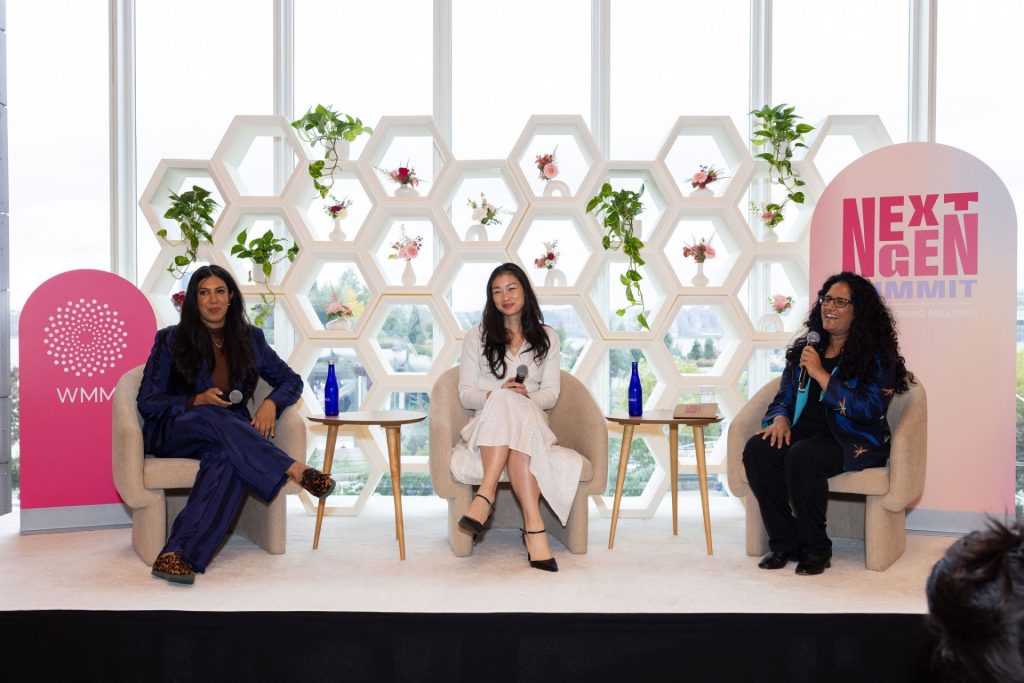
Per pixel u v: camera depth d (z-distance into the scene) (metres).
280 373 3.29
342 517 3.89
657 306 4.03
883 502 2.86
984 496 3.46
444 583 2.73
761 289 4.42
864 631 1.83
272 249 3.94
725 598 2.55
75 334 3.53
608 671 1.81
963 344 3.48
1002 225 3.41
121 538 3.40
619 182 4.23
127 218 4.33
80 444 3.54
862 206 3.63
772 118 3.99
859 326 2.95
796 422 3.10
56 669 1.83
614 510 3.28
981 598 0.93
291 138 3.99
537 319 3.37
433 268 4.40
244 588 2.67
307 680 1.81
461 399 3.30
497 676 1.81
